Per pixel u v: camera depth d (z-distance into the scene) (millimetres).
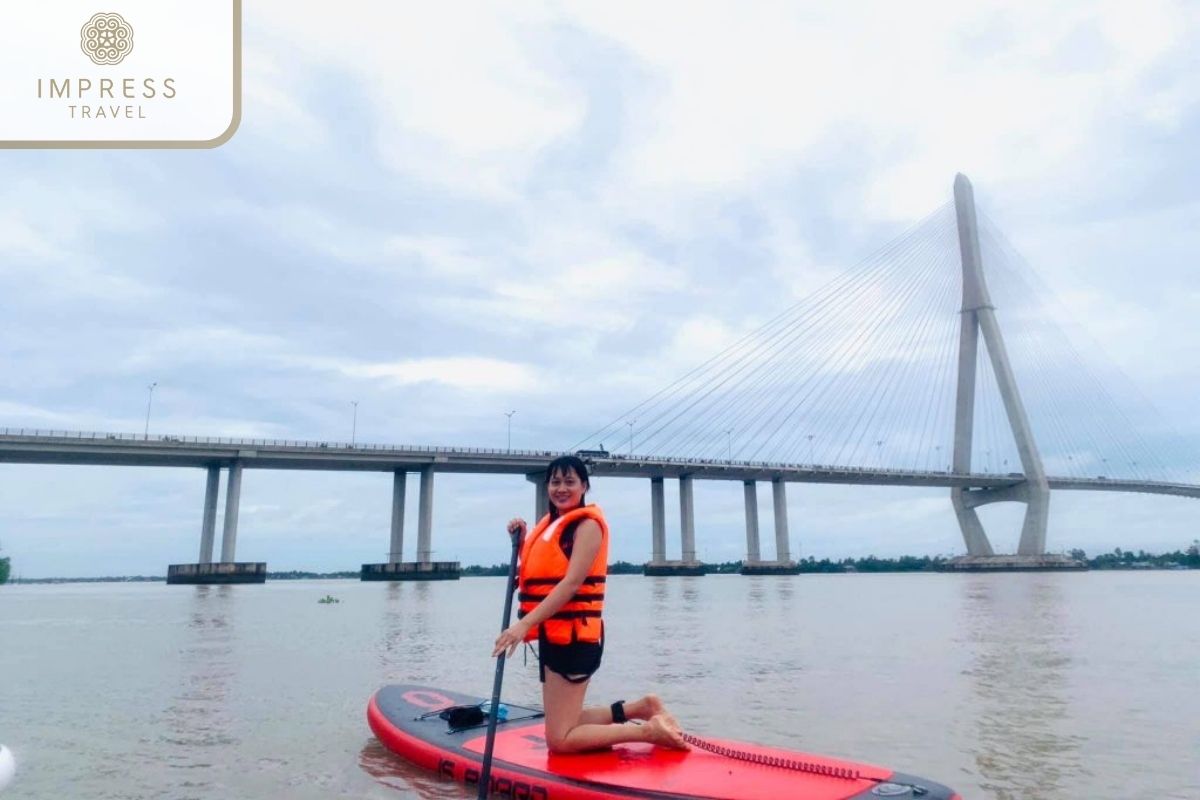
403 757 5773
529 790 4582
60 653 14406
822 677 11000
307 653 14203
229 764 6164
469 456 73750
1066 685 10211
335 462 70562
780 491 89000
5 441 55906
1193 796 5488
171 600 41438
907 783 4121
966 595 39094
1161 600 32719
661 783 4270
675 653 14125
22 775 5934
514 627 4590
